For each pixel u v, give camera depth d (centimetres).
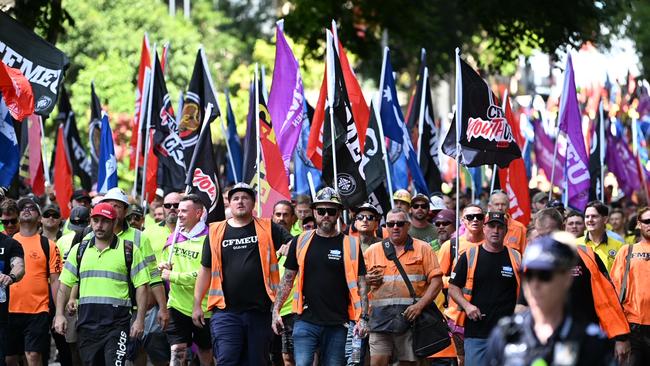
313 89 12444
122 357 3075
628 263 3145
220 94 12162
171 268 3247
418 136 4856
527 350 1399
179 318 3306
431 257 3194
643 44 9938
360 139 4169
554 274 1384
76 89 9769
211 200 3591
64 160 5191
